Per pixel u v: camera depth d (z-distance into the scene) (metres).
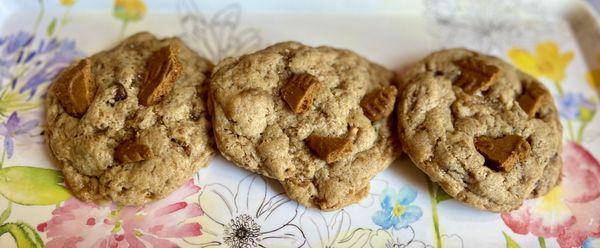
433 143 0.22
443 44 0.29
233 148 0.22
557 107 0.28
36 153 0.24
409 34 0.30
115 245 0.22
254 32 0.29
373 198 0.24
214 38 0.28
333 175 0.22
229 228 0.23
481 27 0.30
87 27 0.28
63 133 0.22
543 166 0.23
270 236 0.23
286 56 0.24
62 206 0.23
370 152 0.23
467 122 0.23
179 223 0.23
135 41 0.25
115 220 0.22
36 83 0.26
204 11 0.29
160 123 0.22
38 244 0.22
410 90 0.24
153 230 0.22
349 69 0.24
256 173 0.24
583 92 0.29
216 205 0.23
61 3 0.28
